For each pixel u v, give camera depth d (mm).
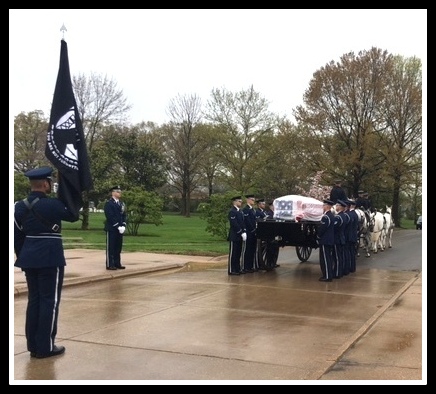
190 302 9086
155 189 43625
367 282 11844
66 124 6117
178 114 55875
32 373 5328
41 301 5824
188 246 19953
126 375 5285
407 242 24125
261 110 47719
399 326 7547
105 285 10891
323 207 13133
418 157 39406
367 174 38688
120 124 44062
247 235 13125
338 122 37344
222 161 45531
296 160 38781
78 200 6188
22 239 6055
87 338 6633
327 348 6312
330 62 37250
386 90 36812
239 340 6617
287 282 11664
